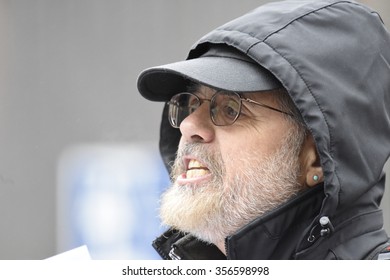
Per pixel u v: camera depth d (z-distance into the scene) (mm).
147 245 13156
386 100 6781
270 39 6398
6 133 14398
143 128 14164
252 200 6688
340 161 6258
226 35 6586
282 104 6723
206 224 6789
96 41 14484
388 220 13430
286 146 6715
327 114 6203
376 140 6613
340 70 6441
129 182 13539
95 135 14234
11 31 14602
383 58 6816
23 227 14094
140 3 14398
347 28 6656
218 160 6816
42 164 14273
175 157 7969
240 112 6766
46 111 14438
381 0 13680
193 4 14258
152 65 14312
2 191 14180
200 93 7055
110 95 14383
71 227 13688
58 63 14539
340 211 6344
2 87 14539
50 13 14617
